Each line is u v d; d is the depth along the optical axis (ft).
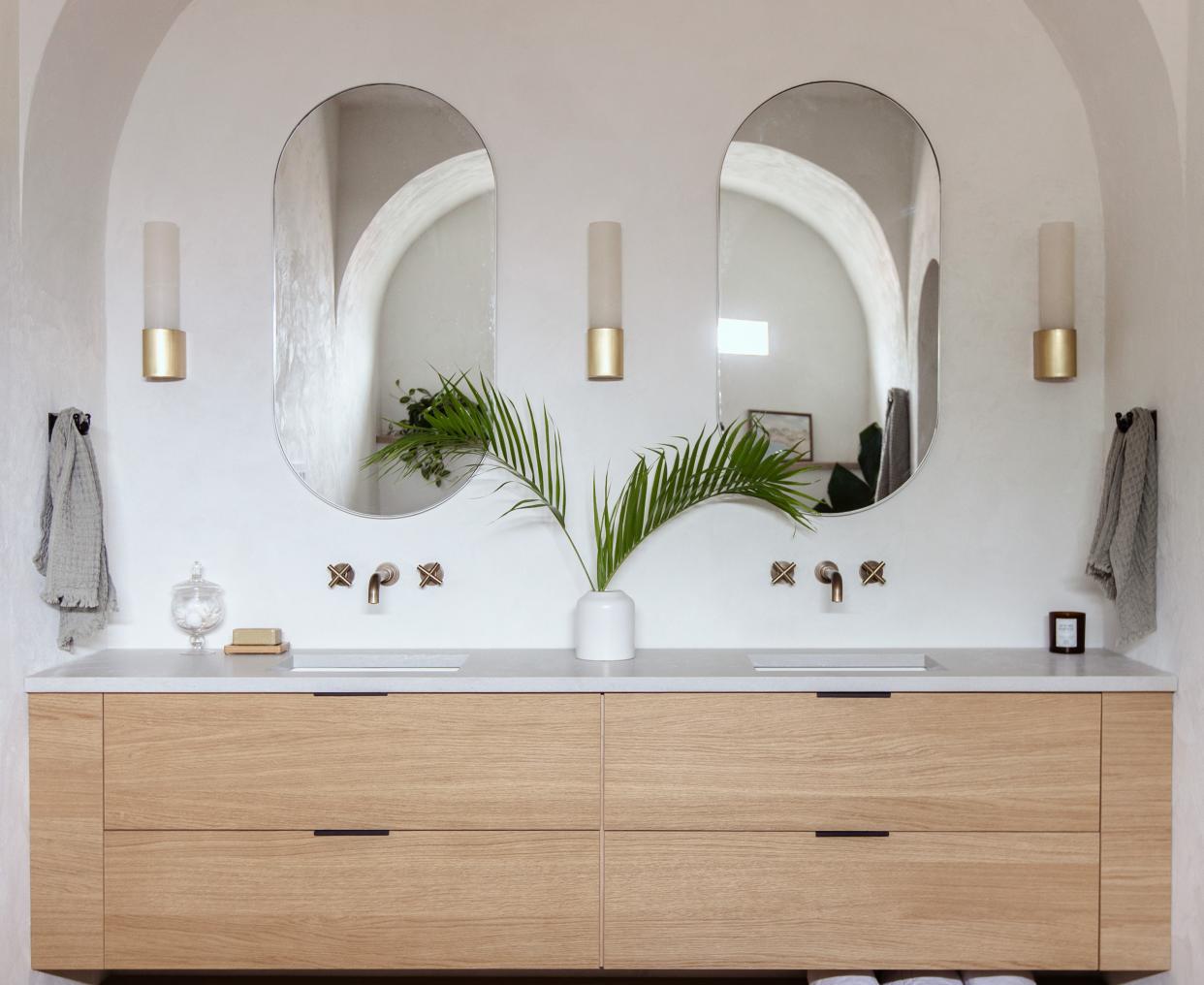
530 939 7.17
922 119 8.43
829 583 8.43
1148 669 7.40
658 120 8.42
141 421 8.43
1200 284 6.91
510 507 8.45
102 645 8.40
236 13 8.39
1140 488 7.40
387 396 8.43
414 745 7.14
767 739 7.13
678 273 8.44
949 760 7.13
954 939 7.16
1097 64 7.90
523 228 8.42
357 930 7.19
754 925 7.16
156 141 8.39
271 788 7.16
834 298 8.46
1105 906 7.14
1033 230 8.41
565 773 7.13
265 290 8.43
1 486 6.95
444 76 8.41
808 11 8.41
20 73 7.14
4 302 7.02
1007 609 8.46
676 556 8.46
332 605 8.46
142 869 7.16
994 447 8.46
